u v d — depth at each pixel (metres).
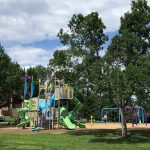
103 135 32.25
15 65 53.97
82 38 31.36
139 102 26.77
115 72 25.94
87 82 27.94
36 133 34.72
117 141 28.19
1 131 37.41
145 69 26.00
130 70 25.64
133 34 29.06
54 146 24.28
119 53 28.22
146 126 46.16
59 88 43.31
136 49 28.42
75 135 32.53
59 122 42.47
